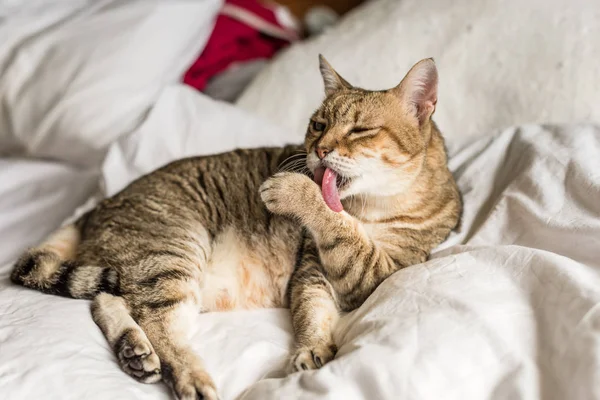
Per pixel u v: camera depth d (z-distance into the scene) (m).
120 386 0.49
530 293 0.50
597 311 0.46
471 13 0.84
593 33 0.78
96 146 0.84
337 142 0.60
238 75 0.99
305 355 0.53
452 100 0.81
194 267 0.60
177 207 0.64
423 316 0.49
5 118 0.88
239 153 0.69
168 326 0.56
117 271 0.58
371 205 0.63
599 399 0.43
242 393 0.51
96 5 0.92
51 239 0.64
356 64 0.86
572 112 0.76
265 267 0.64
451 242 0.62
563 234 0.56
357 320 0.54
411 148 0.61
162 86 0.88
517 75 0.79
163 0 0.91
